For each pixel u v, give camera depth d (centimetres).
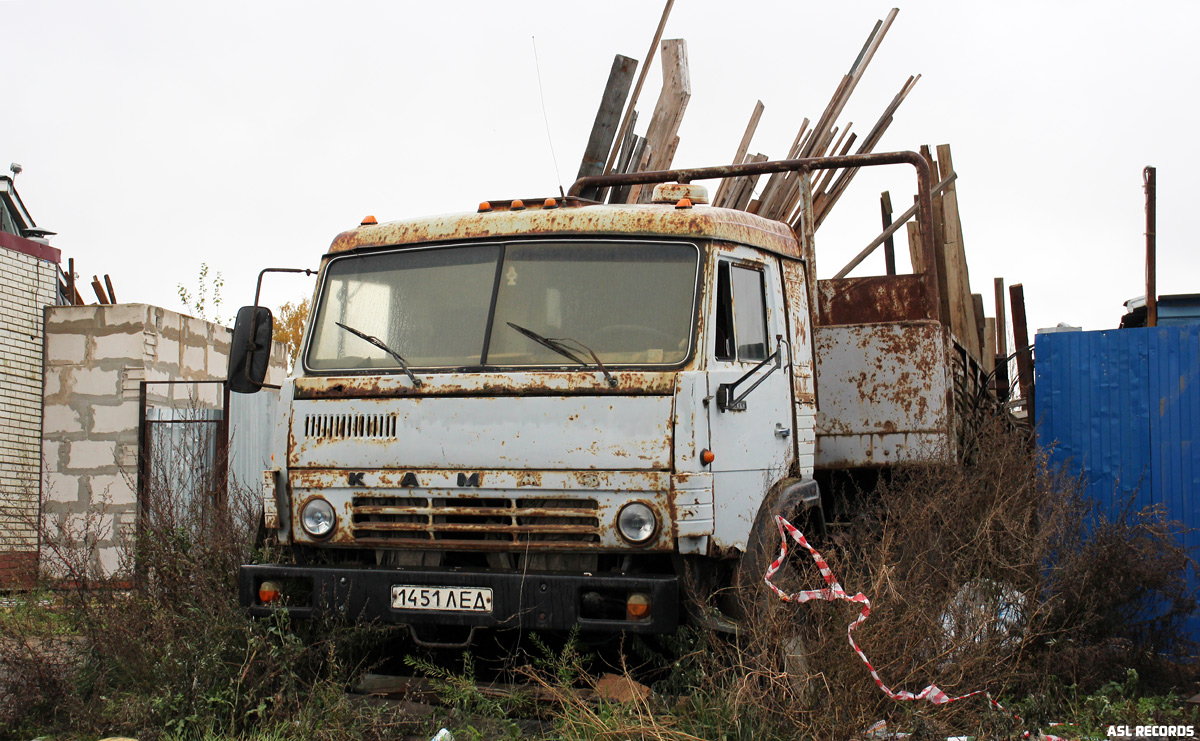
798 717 467
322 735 488
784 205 1087
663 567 526
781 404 605
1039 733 527
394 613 518
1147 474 851
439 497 527
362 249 597
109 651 582
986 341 1276
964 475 699
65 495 1373
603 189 1016
